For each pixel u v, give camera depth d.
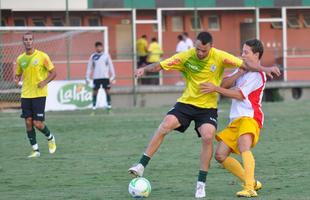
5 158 31.41
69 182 24.64
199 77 21.20
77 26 64.44
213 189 22.58
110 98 57.50
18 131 42.88
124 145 35.31
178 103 21.39
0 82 56.56
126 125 45.00
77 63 61.53
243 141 20.92
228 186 23.14
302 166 27.30
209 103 21.19
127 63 65.56
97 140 37.53
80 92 57.94
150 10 66.88
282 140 36.06
